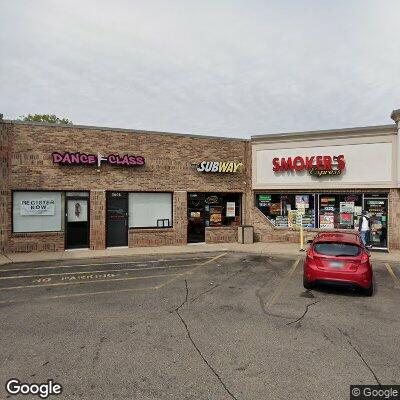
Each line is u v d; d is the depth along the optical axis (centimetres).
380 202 1731
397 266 1373
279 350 616
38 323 740
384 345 639
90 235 1677
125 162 1714
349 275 932
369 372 543
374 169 1723
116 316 782
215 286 1041
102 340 655
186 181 1858
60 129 1616
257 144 1964
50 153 1600
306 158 1847
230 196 1989
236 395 480
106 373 537
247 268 1299
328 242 1006
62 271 1250
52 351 611
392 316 793
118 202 1750
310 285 995
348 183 1770
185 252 1634
